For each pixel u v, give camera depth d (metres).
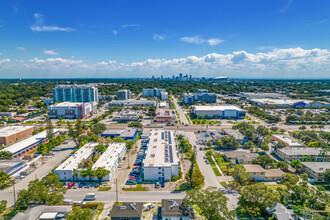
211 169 108.25
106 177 96.62
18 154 122.75
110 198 82.44
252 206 71.00
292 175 96.38
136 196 83.94
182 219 68.69
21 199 71.81
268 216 71.31
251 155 119.12
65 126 195.38
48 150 127.50
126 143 134.75
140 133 172.75
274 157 124.81
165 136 140.88
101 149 120.81
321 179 96.75
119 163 113.94
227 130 170.88
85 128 180.50
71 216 63.56
